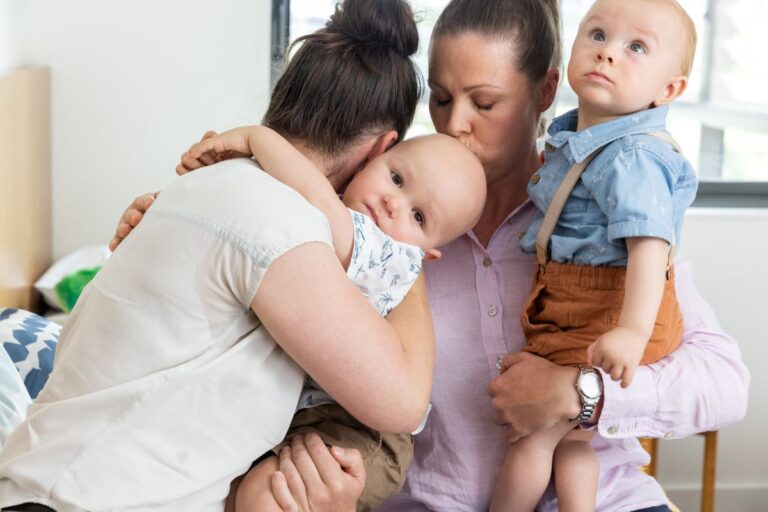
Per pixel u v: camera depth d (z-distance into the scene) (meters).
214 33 3.01
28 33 2.96
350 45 1.35
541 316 1.52
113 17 2.98
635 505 1.59
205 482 1.19
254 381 1.20
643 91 1.45
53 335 2.00
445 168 1.40
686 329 1.62
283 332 1.17
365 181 1.40
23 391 1.69
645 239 1.37
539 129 1.68
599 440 1.62
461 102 1.50
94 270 2.82
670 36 1.45
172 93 3.03
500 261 1.61
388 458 1.38
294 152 1.27
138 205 1.41
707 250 2.97
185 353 1.19
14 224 2.56
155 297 1.18
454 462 1.60
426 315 1.36
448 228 1.41
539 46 1.51
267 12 3.00
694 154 3.37
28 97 2.71
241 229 1.16
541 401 1.45
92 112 3.03
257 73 3.03
